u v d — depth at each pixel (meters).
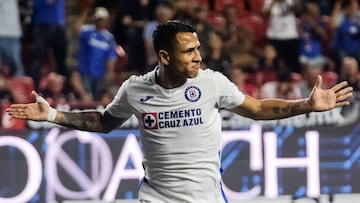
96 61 38.34
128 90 17.14
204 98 16.91
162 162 17.17
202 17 39.53
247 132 30.47
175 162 17.09
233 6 41.22
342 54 41.78
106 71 38.72
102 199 30.09
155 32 16.80
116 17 41.91
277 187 30.53
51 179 29.95
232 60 37.09
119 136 30.14
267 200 30.52
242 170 30.42
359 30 41.84
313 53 42.16
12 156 29.83
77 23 44.50
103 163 30.12
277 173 30.53
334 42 42.00
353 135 30.77
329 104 16.70
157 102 16.97
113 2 45.75
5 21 37.75
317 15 43.56
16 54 38.16
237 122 30.47
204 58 36.41
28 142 29.89
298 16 42.78
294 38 41.41
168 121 16.97
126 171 30.20
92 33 38.41
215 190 17.38
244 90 35.84
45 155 29.95
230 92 17.02
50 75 34.81
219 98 16.98
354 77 36.31
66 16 45.72
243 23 43.91
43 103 17.50
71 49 44.31
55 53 39.19
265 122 30.55
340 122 30.77
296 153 30.59
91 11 45.19
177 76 16.81
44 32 38.91
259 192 30.48
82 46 38.41
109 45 38.69
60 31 39.19
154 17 41.66
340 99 16.77
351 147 30.77
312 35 42.31
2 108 30.23
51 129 30.00
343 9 43.78
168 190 17.30
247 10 46.09
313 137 30.67
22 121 30.09
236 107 17.16
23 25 41.28
